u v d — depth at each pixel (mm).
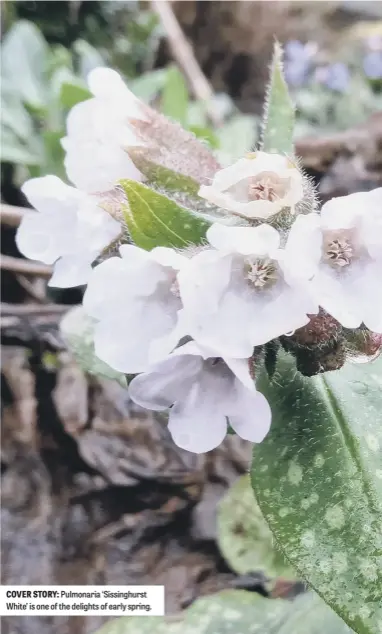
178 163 68
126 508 121
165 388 57
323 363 59
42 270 123
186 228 57
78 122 71
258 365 61
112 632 90
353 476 63
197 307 53
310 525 62
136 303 58
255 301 55
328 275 56
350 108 233
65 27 200
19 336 126
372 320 55
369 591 59
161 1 190
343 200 55
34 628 108
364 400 68
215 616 91
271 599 92
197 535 120
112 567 116
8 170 144
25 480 121
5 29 184
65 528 118
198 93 178
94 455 122
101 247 65
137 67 217
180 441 57
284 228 60
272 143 76
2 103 145
